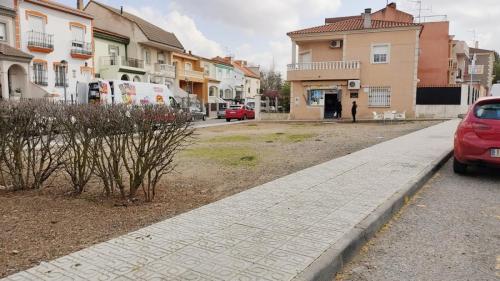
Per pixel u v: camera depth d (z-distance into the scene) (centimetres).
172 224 474
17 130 648
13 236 442
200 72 5544
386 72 3097
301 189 650
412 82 3038
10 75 2684
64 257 376
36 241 428
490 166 771
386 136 1639
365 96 3167
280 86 8712
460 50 5312
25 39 2884
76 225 485
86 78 3453
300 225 465
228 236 430
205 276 334
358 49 3158
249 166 930
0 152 659
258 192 632
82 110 599
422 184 734
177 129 624
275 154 1139
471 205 600
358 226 459
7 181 724
